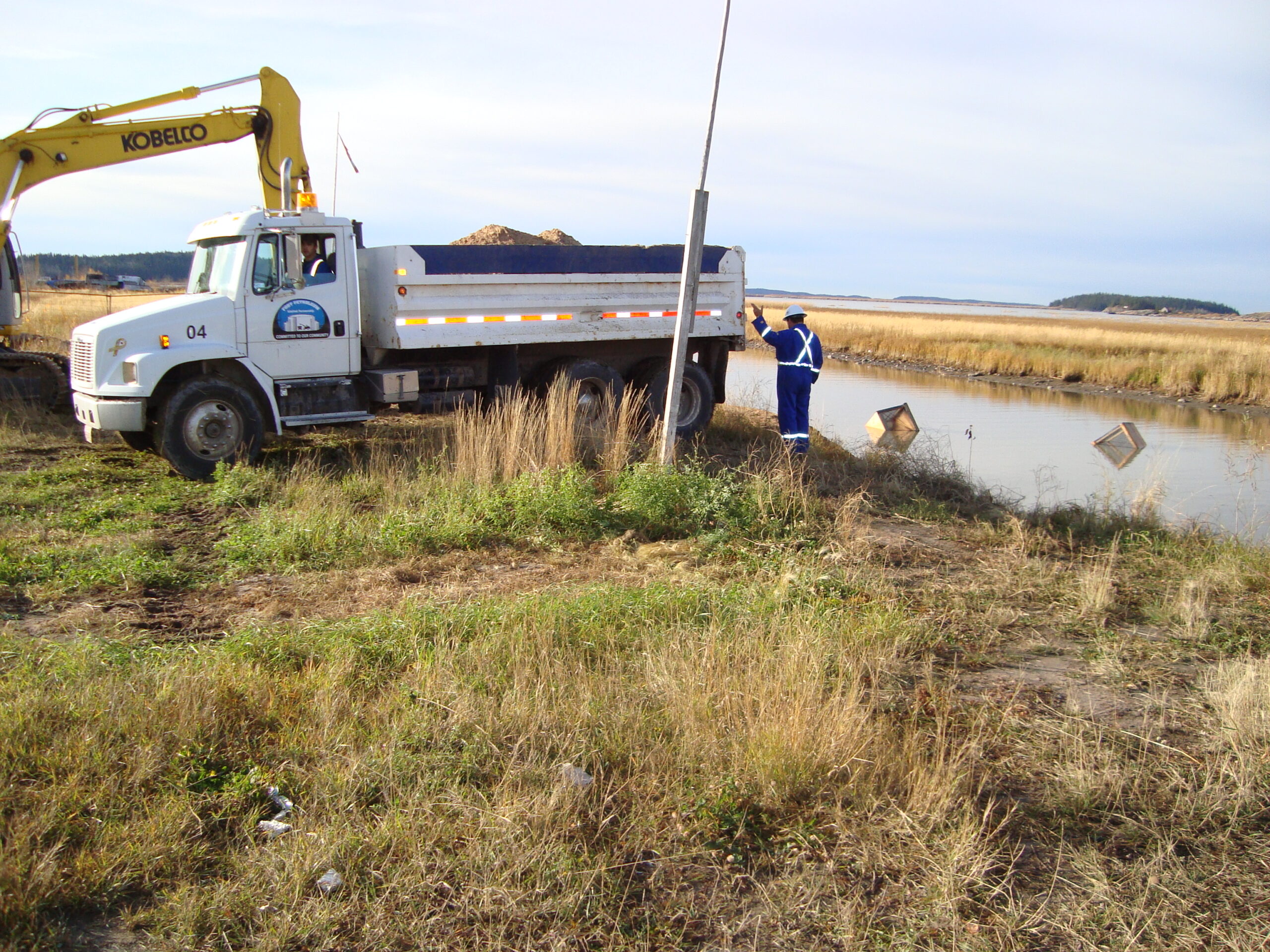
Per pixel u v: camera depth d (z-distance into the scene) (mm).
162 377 9000
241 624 5438
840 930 2979
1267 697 4555
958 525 8797
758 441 12852
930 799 3564
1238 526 9633
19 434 11031
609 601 5602
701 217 8531
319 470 9281
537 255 10719
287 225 9367
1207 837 3570
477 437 9203
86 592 5898
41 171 9945
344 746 3746
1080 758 4039
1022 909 3119
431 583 6406
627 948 2850
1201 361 26484
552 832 3279
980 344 35094
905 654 5285
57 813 3180
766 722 3967
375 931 2832
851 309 145500
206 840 3215
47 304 29578
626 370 12328
